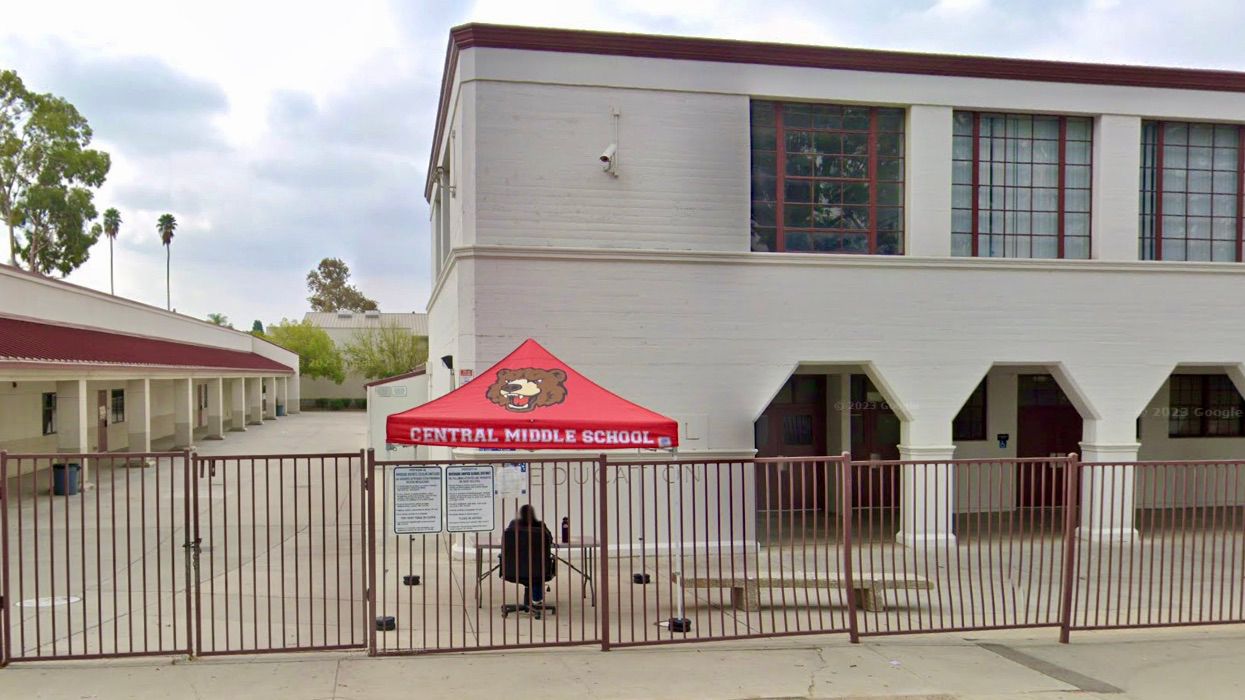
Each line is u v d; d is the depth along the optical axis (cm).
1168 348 1479
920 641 856
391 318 8631
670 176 1314
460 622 904
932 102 1411
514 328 1270
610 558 1264
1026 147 1477
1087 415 1477
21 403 2269
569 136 1286
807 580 931
